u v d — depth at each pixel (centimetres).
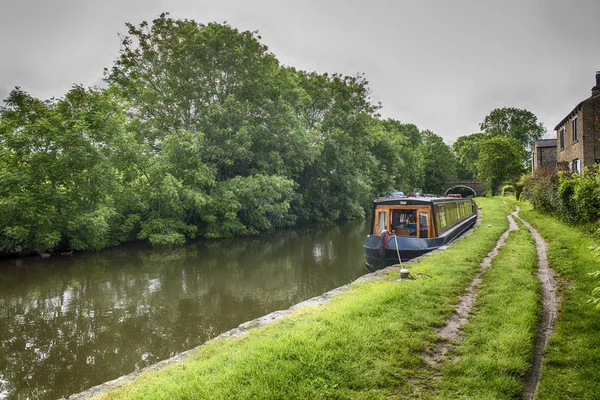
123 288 1373
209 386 413
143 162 2342
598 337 507
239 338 602
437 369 458
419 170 7362
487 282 827
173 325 1001
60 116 1919
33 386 716
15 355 843
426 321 598
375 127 4884
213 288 1357
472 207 2909
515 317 598
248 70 2898
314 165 3719
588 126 2358
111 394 458
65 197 1923
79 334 952
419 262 1128
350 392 406
